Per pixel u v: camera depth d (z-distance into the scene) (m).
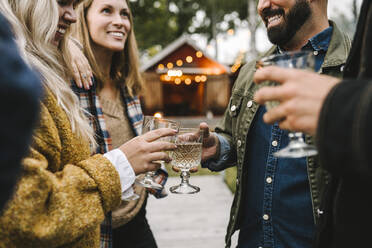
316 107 0.54
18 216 0.66
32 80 0.38
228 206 3.92
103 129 1.52
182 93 15.86
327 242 0.81
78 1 1.13
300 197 1.15
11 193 0.39
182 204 3.99
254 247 1.29
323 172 1.07
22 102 0.36
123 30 1.66
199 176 5.52
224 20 26.80
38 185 0.70
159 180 1.67
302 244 1.14
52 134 0.81
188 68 13.32
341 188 0.68
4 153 0.35
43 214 0.72
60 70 1.03
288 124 0.58
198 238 3.06
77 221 0.78
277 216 1.20
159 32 23.58
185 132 1.28
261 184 1.26
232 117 1.47
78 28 1.62
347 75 0.78
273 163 1.21
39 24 0.91
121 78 1.78
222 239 3.03
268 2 1.19
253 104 1.31
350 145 0.49
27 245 0.69
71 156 0.93
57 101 0.90
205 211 3.76
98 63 1.71
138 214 1.68
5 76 0.34
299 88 0.55
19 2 0.90
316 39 1.18
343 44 1.15
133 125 1.73
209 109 14.14
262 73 0.59
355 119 0.49
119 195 0.91
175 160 1.28
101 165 0.89
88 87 1.44
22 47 0.82
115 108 1.71
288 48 1.30
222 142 1.45
